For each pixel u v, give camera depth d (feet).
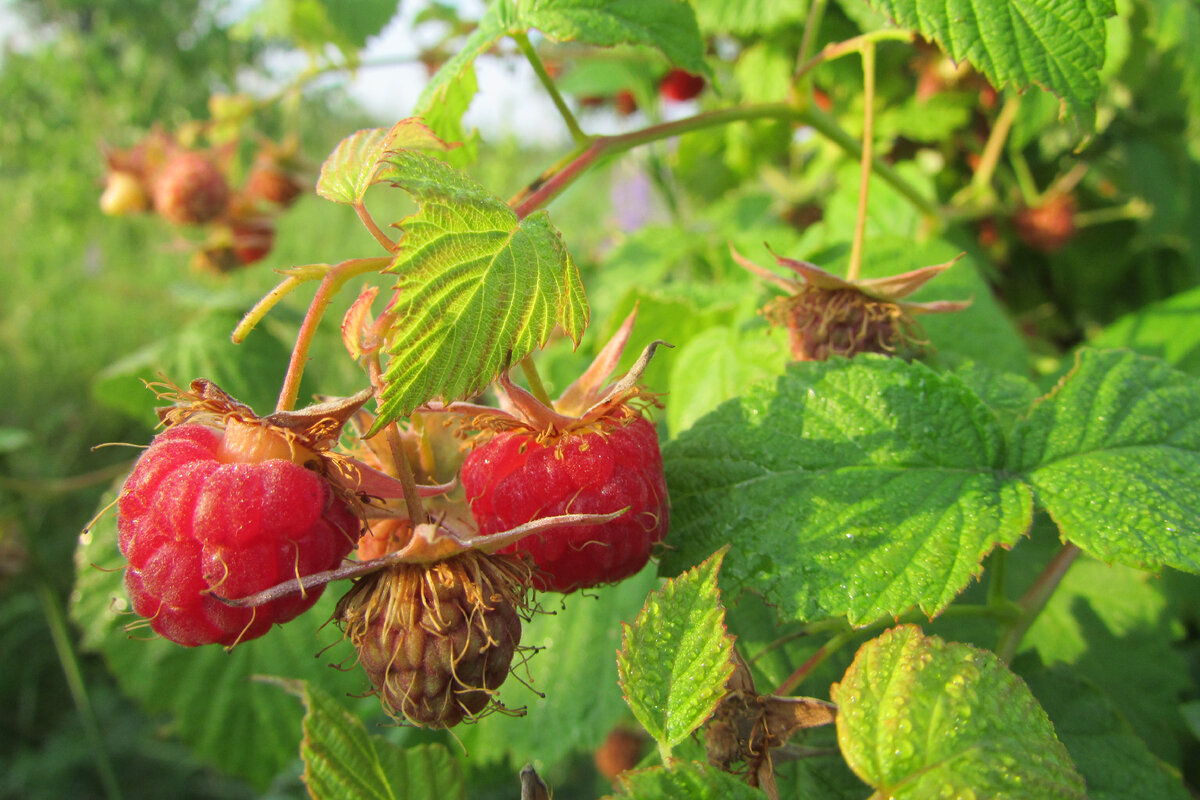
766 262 0.69
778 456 0.34
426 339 0.26
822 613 0.30
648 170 0.98
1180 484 0.31
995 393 0.40
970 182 0.74
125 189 0.92
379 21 0.76
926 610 0.30
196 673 0.63
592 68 0.94
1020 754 0.24
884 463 0.34
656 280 0.79
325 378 1.41
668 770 0.25
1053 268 0.75
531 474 0.30
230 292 0.87
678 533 0.34
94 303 1.90
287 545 0.26
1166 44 0.59
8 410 1.64
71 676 0.85
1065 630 0.50
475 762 0.51
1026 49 0.34
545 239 0.28
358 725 0.31
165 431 0.29
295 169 0.91
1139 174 0.69
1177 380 0.34
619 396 0.31
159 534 0.27
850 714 0.26
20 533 0.88
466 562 0.28
